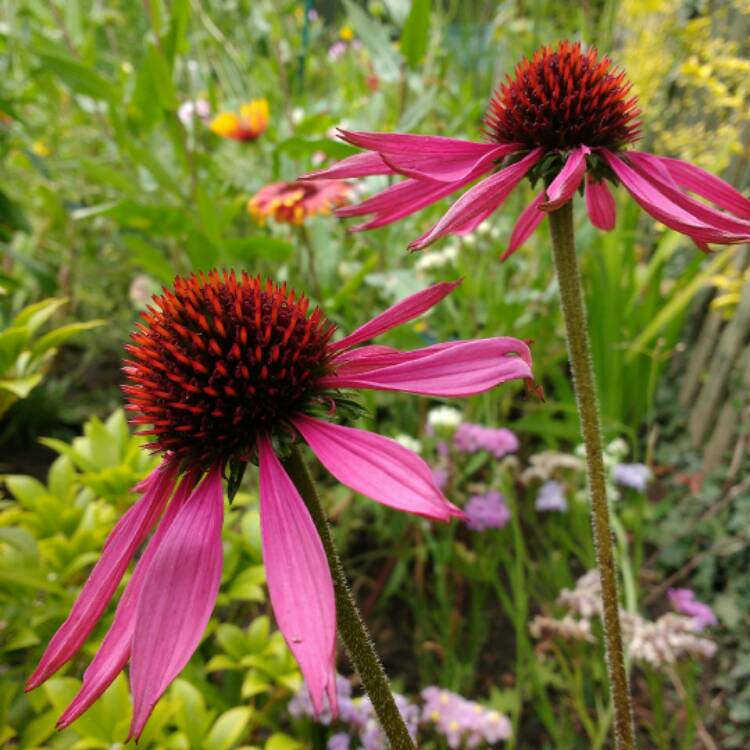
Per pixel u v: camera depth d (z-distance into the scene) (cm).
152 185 50
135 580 14
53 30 57
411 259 48
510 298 41
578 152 18
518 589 32
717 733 32
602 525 19
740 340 42
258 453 15
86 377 58
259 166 48
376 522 39
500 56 66
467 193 17
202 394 15
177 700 23
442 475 35
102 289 58
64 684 22
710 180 20
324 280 43
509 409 50
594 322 46
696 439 47
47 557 27
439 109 61
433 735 29
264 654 25
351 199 41
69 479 30
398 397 44
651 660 27
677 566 40
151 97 41
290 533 13
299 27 61
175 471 16
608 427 44
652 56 46
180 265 50
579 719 32
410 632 36
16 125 58
